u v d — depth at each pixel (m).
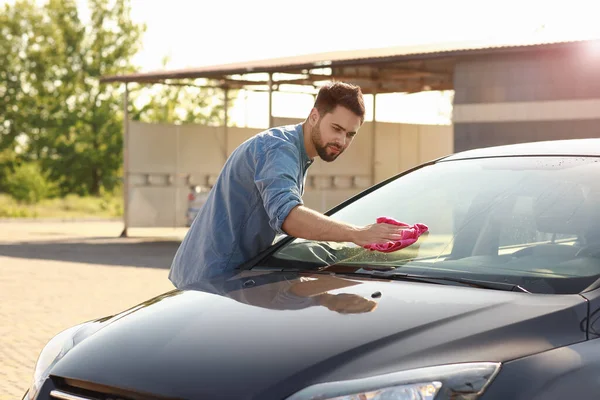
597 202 3.97
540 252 3.82
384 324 3.23
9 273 14.72
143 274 14.69
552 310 3.32
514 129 17.72
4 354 7.95
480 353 3.08
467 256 3.98
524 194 4.18
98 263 16.66
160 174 25.41
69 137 62.66
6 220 38.62
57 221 39.09
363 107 4.24
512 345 3.14
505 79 17.81
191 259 4.54
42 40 62.09
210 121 66.50
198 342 3.32
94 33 63.09
